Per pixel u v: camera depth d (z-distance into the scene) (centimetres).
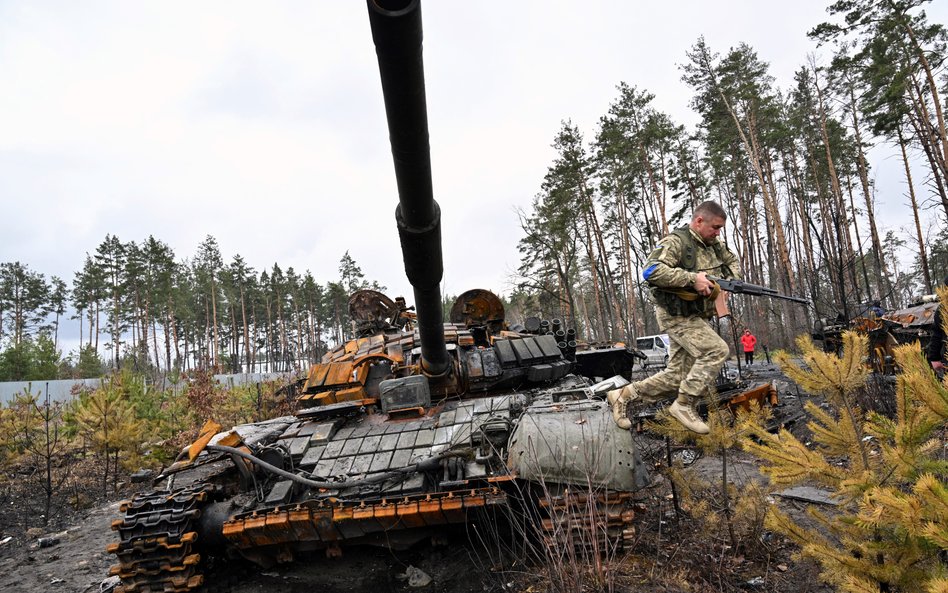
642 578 497
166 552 528
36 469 1239
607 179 3372
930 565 345
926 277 2558
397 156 413
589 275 4825
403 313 991
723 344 436
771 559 539
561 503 499
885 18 2302
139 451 1227
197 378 1493
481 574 553
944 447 403
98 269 5306
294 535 550
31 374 3241
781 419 1072
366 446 621
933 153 2350
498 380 769
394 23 307
